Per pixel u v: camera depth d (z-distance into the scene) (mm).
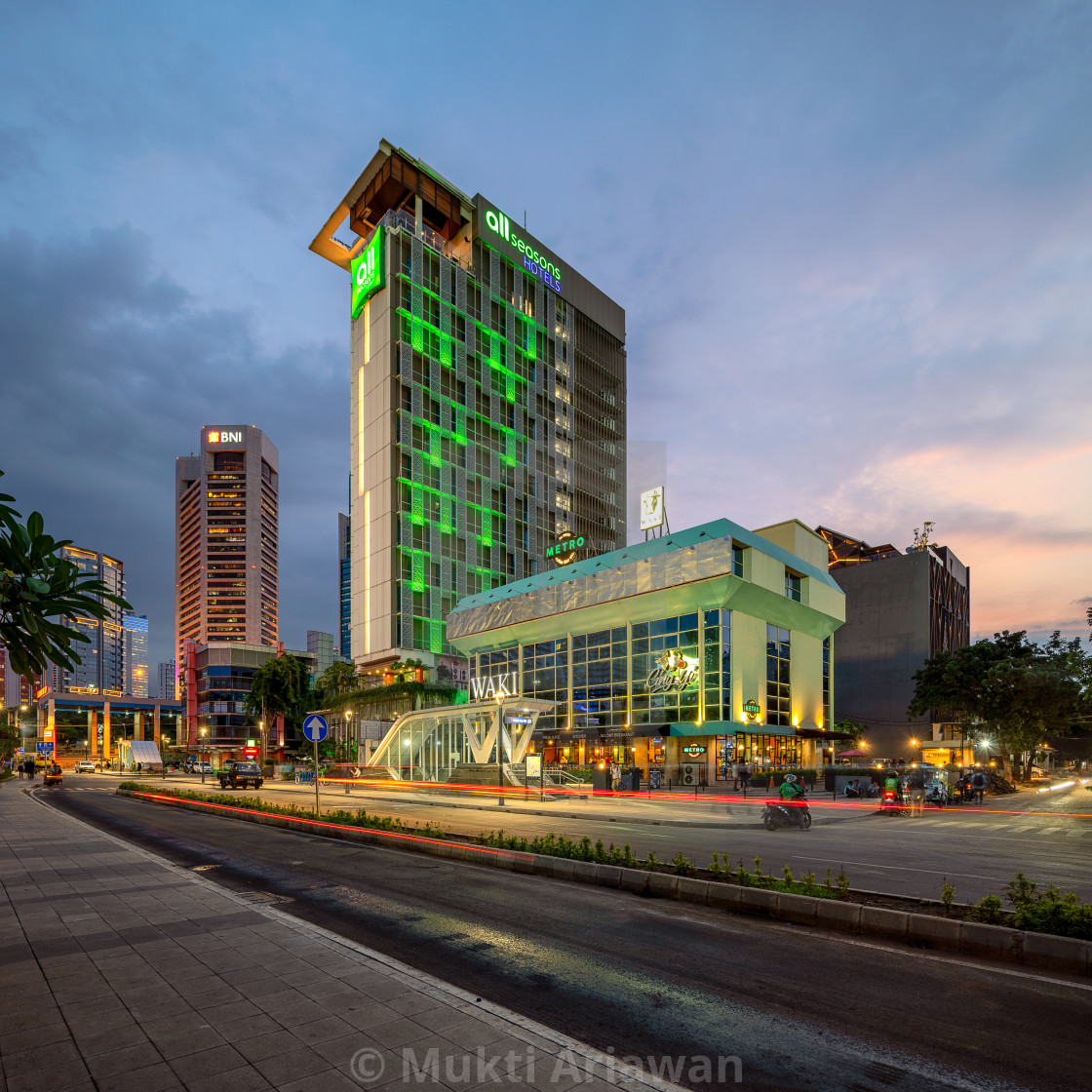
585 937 7223
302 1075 3973
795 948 6875
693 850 13984
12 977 5629
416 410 73000
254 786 43000
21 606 4273
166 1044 4371
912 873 11461
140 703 135250
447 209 83125
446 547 73562
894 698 76625
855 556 90125
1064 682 41438
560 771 38500
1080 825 20156
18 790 41938
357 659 72750
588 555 71000
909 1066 4383
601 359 100875
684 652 44375
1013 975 6086
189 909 8094
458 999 5160
